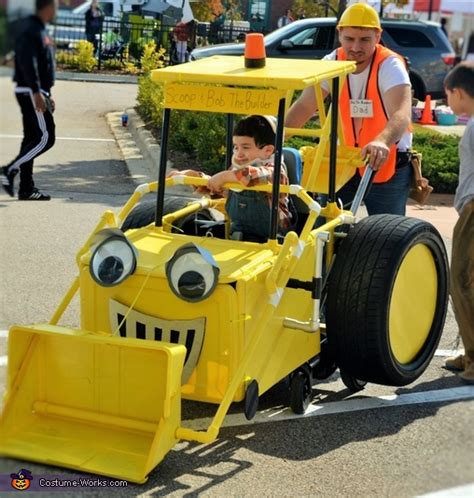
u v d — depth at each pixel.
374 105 4.72
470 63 4.13
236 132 3.91
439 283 4.38
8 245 6.80
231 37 14.09
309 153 4.45
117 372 3.42
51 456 3.29
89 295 3.61
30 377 3.51
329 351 4.04
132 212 4.37
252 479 3.35
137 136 12.58
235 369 3.40
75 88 17.28
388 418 3.97
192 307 3.41
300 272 3.75
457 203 4.38
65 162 10.88
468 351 4.50
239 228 4.06
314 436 3.77
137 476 3.22
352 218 4.12
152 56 15.06
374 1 4.66
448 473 3.25
